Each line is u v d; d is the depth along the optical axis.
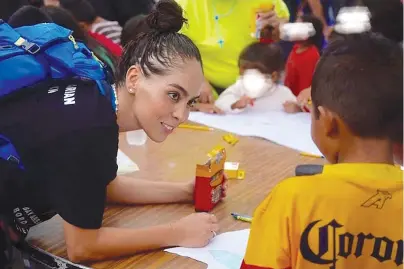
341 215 0.93
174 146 1.85
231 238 1.33
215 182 1.45
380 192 0.93
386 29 1.80
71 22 2.02
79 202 1.18
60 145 1.14
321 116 0.97
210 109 2.19
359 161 0.96
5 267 1.25
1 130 1.17
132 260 1.24
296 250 0.95
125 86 1.26
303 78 2.48
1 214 1.25
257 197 1.52
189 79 1.23
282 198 0.96
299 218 0.94
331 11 2.85
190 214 1.40
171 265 1.23
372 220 0.93
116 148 1.20
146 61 1.23
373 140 0.94
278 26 2.52
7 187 1.20
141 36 1.27
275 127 2.04
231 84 2.54
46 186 1.19
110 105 1.20
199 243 1.29
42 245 1.30
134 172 1.65
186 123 2.06
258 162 1.75
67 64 1.21
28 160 1.16
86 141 1.14
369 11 1.83
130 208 1.46
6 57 1.20
